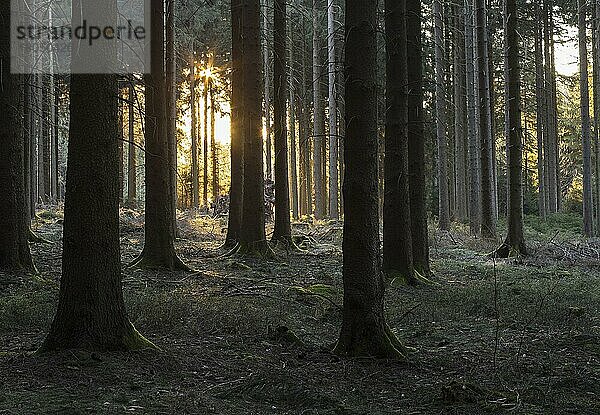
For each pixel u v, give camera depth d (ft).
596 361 22.50
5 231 39.75
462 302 34.86
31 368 19.04
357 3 22.31
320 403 16.94
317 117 101.55
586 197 82.74
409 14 44.96
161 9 44.14
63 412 15.51
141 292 34.27
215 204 108.06
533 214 124.77
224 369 20.77
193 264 49.19
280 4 62.49
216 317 28.12
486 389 18.34
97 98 21.04
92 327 20.88
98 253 21.08
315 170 101.86
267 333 26.23
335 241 70.54
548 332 27.91
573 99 132.46
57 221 80.59
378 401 17.65
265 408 16.72
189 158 158.51
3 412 15.37
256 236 53.88
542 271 50.14
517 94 60.08
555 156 125.49
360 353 22.22
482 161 73.72
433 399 17.66
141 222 83.05
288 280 41.47
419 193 45.09
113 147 21.47
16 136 40.19
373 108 22.38
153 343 22.59
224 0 86.02
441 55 84.58
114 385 18.06
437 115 85.35
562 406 17.15
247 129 54.13
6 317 27.58
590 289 39.96
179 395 17.51
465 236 76.28
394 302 34.78
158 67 44.09
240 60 57.72
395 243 41.81
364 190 22.34
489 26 91.81
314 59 99.30
